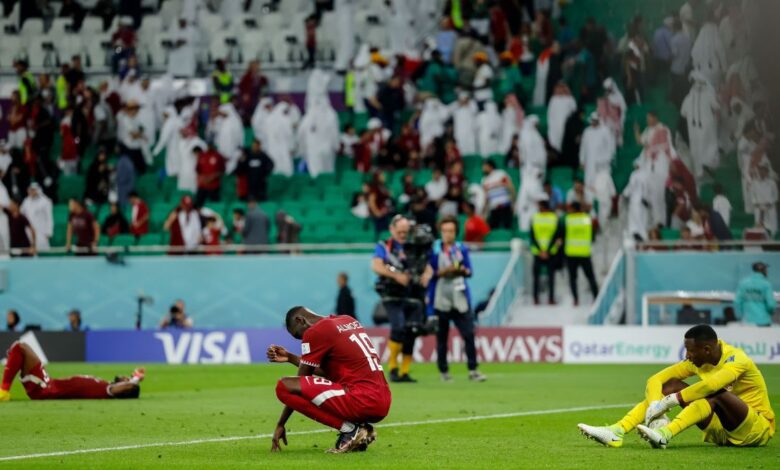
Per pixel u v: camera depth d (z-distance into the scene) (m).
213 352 110.19
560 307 113.62
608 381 80.06
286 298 122.69
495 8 145.00
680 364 41.16
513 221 124.94
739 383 41.03
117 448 41.59
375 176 121.56
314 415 39.25
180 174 139.62
